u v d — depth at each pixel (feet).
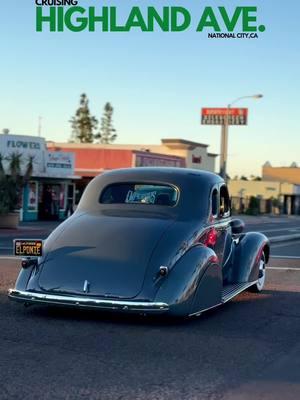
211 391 16.89
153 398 16.17
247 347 21.57
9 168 88.07
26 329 22.98
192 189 26.76
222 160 149.38
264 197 244.22
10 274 38.22
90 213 26.53
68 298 23.17
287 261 53.01
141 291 22.88
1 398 15.78
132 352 20.36
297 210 255.29
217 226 27.61
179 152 189.26
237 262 31.24
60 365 18.70
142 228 24.84
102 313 25.64
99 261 23.73
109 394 16.35
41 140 111.55
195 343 21.79
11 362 18.86
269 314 27.58
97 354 19.99
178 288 23.12
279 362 19.93
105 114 295.48
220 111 203.92
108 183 27.30
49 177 110.52
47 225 98.68
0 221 85.66
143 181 26.99
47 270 24.08
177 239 24.39
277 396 16.75
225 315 26.94
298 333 24.09
